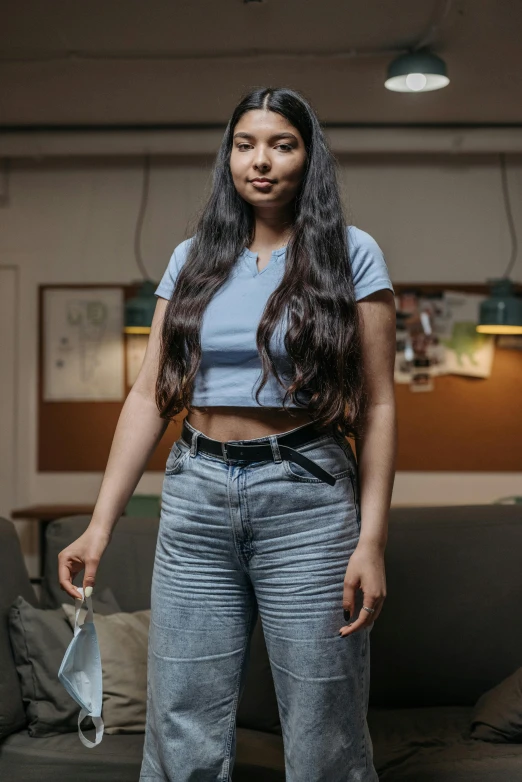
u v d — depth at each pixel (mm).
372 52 3771
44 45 3721
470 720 2248
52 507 4805
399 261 5145
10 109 4516
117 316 5168
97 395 5160
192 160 5164
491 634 2367
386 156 5152
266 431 1450
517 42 3668
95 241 5199
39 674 2141
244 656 1535
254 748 2051
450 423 5102
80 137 4750
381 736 2154
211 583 1488
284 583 1443
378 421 1500
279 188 1475
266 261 1523
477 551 2434
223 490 1443
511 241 5117
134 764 1983
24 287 5219
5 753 2059
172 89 4223
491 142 4715
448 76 4055
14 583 2332
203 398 1484
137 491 5016
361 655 1481
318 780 1446
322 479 1439
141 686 2186
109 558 2502
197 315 1483
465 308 5121
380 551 1442
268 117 1479
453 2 3297
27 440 5180
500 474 5082
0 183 5184
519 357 5113
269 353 1419
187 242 1650
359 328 1479
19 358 5203
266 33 3592
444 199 5145
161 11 3400
